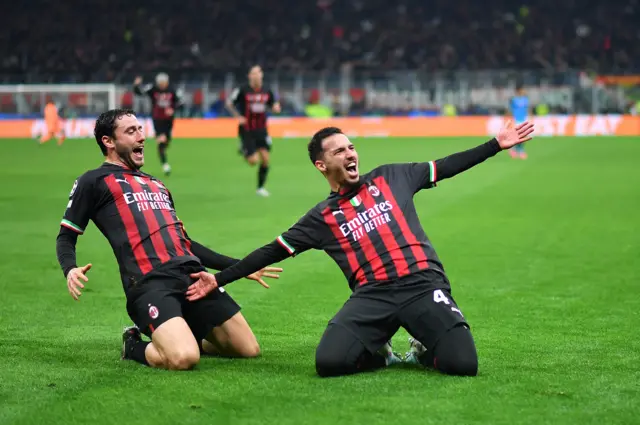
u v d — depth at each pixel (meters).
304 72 95.00
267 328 16.30
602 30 99.62
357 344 12.41
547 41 98.25
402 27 99.31
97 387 11.98
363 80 92.81
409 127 88.25
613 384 11.86
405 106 92.38
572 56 97.25
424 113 91.75
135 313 13.53
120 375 12.66
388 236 12.83
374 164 55.56
